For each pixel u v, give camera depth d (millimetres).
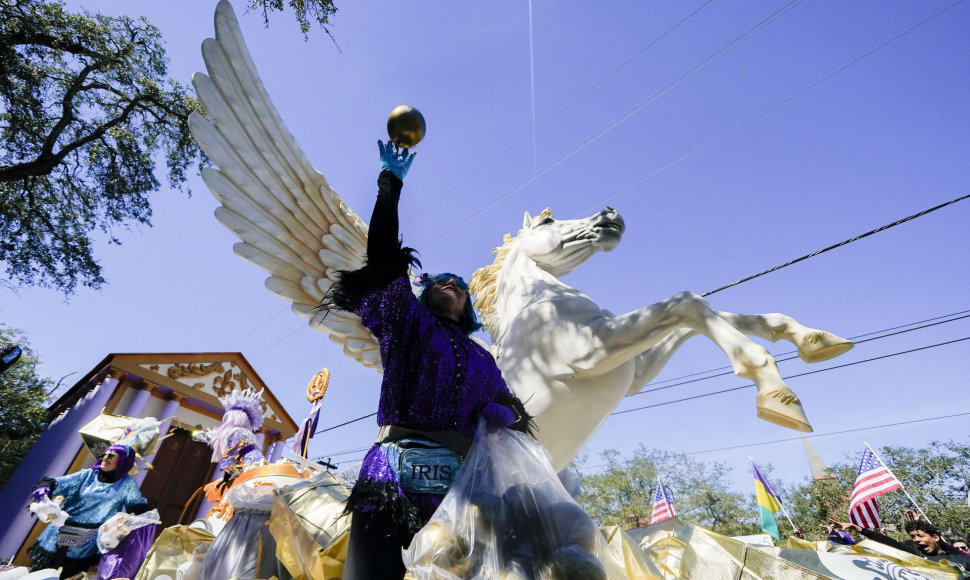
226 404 4336
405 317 1605
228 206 2695
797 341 2387
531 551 1189
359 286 1640
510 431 1548
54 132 12727
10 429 19344
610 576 1232
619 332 2637
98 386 12344
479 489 1316
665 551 1991
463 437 1509
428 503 1364
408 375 1538
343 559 1866
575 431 2838
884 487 9141
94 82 13539
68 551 3982
